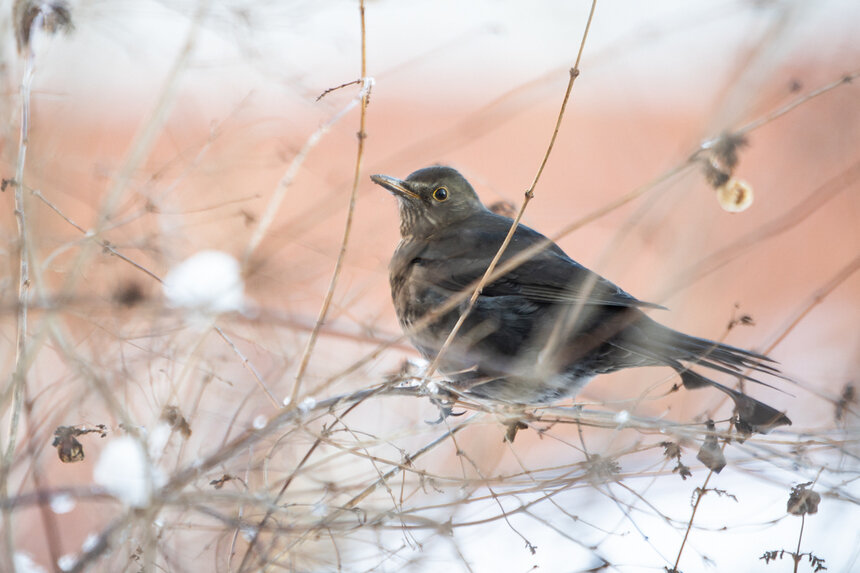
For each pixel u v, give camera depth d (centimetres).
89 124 1308
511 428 942
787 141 1877
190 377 926
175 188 1066
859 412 891
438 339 1212
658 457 1086
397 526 788
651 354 1052
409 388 942
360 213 1552
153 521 738
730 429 879
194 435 901
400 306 1259
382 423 1102
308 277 1005
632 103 2256
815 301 998
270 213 860
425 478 863
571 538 936
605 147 2181
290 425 842
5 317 827
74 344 845
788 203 1759
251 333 973
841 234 1961
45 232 962
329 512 816
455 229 1288
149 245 945
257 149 1171
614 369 1143
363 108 845
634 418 880
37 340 731
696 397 1261
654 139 2166
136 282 870
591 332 1109
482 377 1185
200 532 859
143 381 898
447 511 912
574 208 1911
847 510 1177
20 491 762
